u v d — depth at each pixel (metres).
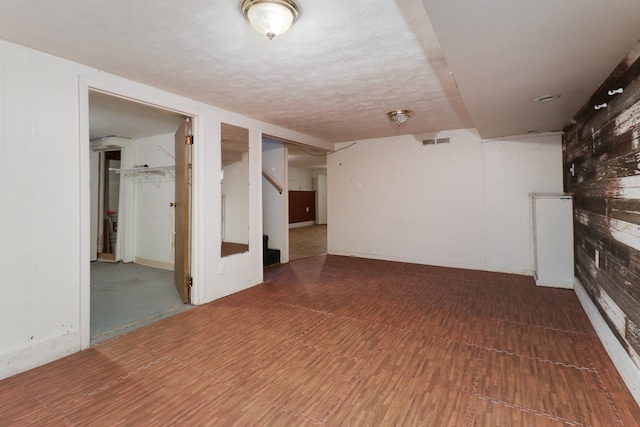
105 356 2.17
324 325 2.66
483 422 1.51
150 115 3.65
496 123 3.46
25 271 2.02
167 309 3.05
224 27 1.79
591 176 2.70
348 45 2.00
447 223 4.80
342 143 5.72
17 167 1.98
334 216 5.89
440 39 1.56
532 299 3.26
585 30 1.48
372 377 1.90
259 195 3.96
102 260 5.31
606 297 2.27
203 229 3.21
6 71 1.94
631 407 1.60
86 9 1.61
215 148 3.34
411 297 3.38
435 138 4.84
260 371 1.97
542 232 3.68
